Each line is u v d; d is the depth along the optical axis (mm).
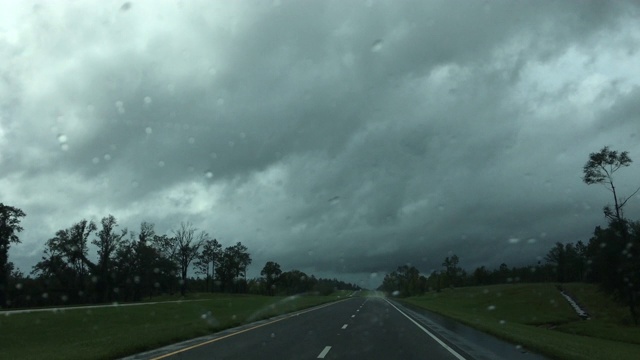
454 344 17000
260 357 13547
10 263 79625
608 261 51500
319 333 20969
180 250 99812
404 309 43688
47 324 25750
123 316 32812
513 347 16172
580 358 13023
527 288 84750
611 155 52281
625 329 43812
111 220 91125
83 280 89062
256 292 125562
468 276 109688
